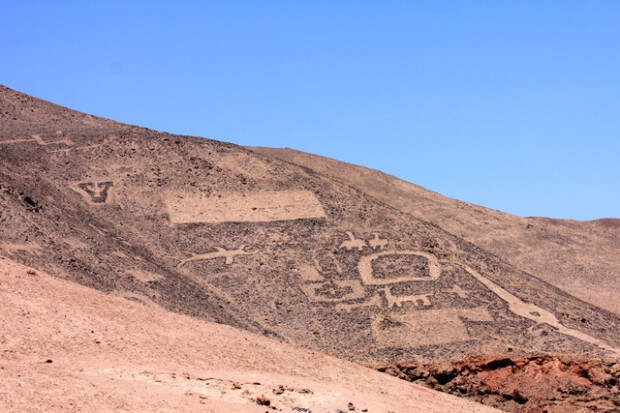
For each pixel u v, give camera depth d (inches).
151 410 943.7
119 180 3181.6
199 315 2228.1
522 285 3065.9
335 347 2386.8
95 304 1498.5
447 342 2477.9
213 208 3134.8
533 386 2063.2
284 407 1127.0
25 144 3257.9
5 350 1127.6
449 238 3336.6
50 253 2156.7
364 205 3398.1
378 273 2869.1
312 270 2834.6
